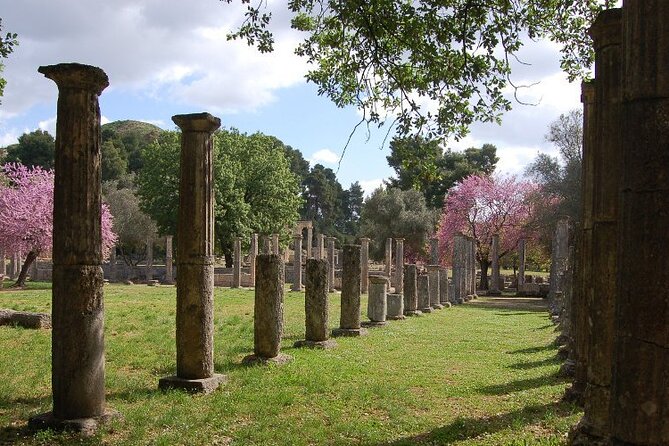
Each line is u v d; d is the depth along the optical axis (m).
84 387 7.83
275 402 9.27
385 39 10.12
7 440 7.29
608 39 6.95
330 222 92.62
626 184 4.12
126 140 94.31
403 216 58.81
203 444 7.26
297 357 13.61
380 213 60.03
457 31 9.41
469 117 10.16
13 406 8.86
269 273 12.80
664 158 3.91
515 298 42.84
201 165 10.34
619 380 4.09
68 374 7.78
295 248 41.59
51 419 7.76
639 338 3.96
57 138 7.89
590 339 7.09
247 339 16.25
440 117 10.10
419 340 17.55
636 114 4.05
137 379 10.85
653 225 3.93
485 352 15.27
